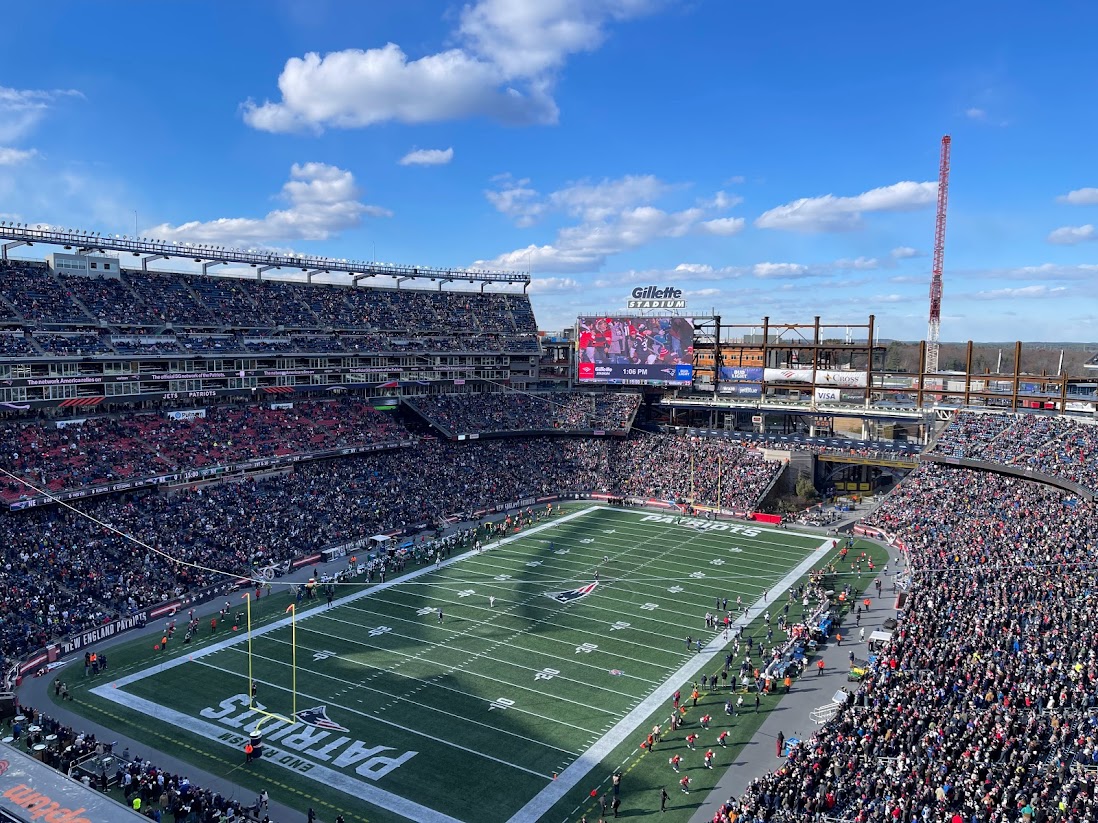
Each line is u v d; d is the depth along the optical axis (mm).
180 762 40844
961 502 83000
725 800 37812
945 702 41562
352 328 113125
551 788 39062
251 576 69000
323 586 68625
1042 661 44344
